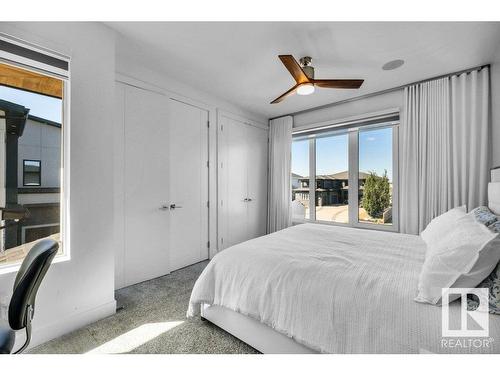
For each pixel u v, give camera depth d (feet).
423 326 3.18
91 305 6.00
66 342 5.22
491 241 3.36
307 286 4.25
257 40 6.87
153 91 8.88
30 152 5.78
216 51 7.49
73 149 5.69
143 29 6.44
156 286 8.27
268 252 5.53
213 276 5.68
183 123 10.14
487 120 7.88
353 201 11.73
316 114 12.96
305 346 4.17
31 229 5.82
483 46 6.95
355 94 10.80
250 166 13.71
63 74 5.59
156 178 9.04
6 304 4.66
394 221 10.42
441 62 7.86
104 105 6.26
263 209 14.69
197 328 5.81
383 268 4.56
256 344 4.89
